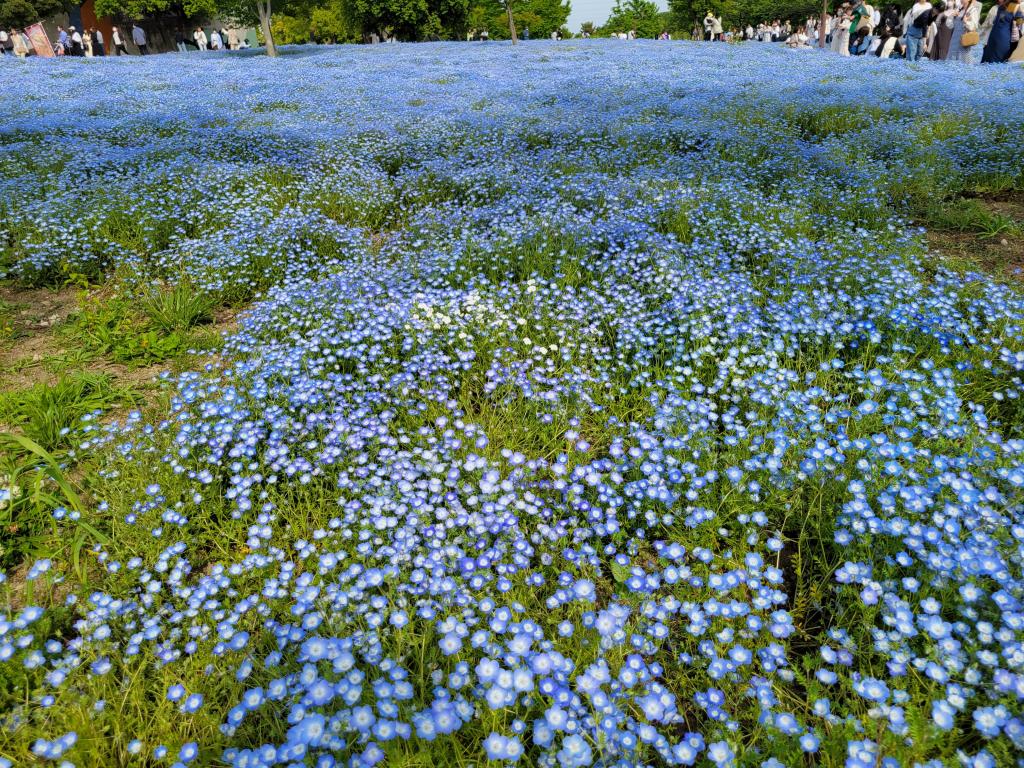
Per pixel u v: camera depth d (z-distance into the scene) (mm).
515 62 22094
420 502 3195
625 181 7723
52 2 34188
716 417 3791
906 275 5070
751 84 14742
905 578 2594
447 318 4840
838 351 4602
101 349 5121
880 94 12516
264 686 2449
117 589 2945
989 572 2514
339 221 8008
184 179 8086
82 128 11297
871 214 7039
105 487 3516
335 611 2629
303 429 3945
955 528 2732
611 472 3508
